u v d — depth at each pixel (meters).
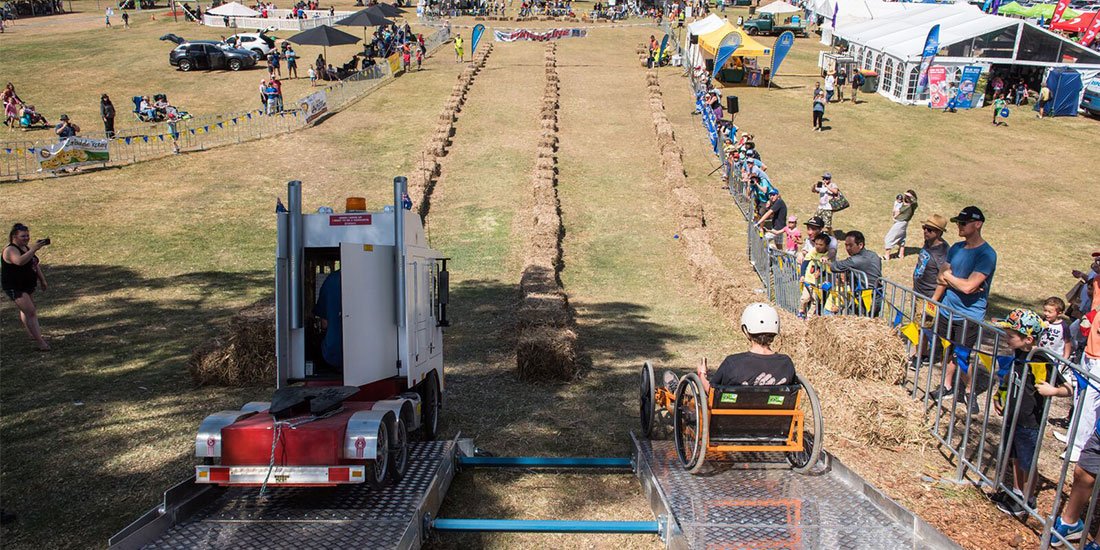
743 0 77.31
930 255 10.62
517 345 11.34
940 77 36.62
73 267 17.39
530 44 53.56
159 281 16.58
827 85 37.50
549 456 8.66
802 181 25.72
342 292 6.92
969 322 9.16
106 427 9.29
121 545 5.58
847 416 8.69
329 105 33.72
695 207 21.22
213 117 32.69
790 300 14.47
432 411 8.89
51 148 24.94
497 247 19.64
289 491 6.71
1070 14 48.25
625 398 10.49
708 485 7.05
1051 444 8.59
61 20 65.25
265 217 21.58
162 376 11.23
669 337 13.42
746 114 35.16
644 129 31.69
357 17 40.25
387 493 6.64
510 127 31.52
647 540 6.76
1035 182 26.20
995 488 7.05
